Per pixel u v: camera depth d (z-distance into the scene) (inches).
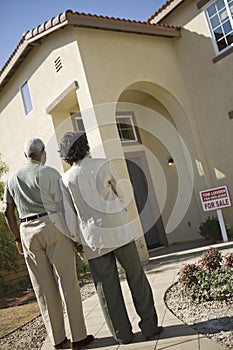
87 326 165.8
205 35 381.1
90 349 134.5
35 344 160.4
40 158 148.7
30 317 214.4
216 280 177.5
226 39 364.8
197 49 388.8
